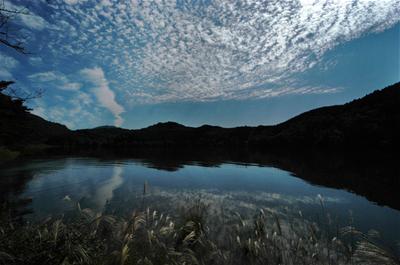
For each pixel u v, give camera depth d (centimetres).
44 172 2183
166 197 1204
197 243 598
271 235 652
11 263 350
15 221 748
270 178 1892
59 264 371
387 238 697
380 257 480
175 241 592
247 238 617
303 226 760
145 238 544
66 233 461
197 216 693
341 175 2034
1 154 3734
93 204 1040
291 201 1152
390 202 1141
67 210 923
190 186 1535
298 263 503
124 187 1481
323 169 2458
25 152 5100
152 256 457
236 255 543
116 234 516
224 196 1251
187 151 6919
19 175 1966
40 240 414
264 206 1048
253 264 505
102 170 2406
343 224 805
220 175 2067
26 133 5056
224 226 742
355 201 1158
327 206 1066
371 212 977
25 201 1082
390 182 1683
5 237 417
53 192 1305
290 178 1891
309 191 1395
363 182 1686
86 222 614
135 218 474
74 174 2083
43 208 955
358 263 498
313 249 566
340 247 586
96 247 447
